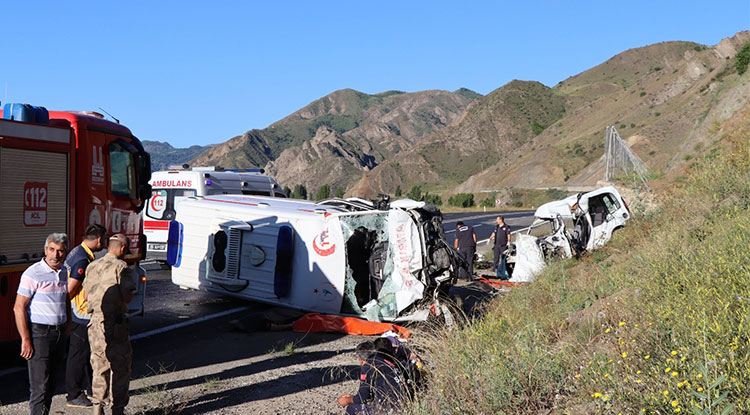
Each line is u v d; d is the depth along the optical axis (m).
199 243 11.68
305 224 10.41
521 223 35.69
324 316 9.65
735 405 3.10
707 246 6.77
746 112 22.56
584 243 15.12
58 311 5.16
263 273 10.80
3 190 6.43
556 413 4.28
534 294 9.32
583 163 164.25
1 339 6.37
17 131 6.63
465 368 5.26
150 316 10.38
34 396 5.04
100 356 5.09
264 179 16.94
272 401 6.04
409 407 4.45
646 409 3.48
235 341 8.78
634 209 16.70
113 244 5.27
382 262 10.19
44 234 7.01
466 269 10.39
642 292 5.97
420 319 9.43
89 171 7.86
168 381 6.71
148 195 9.38
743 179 10.20
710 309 4.36
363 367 4.78
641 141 138.00
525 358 5.00
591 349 5.11
